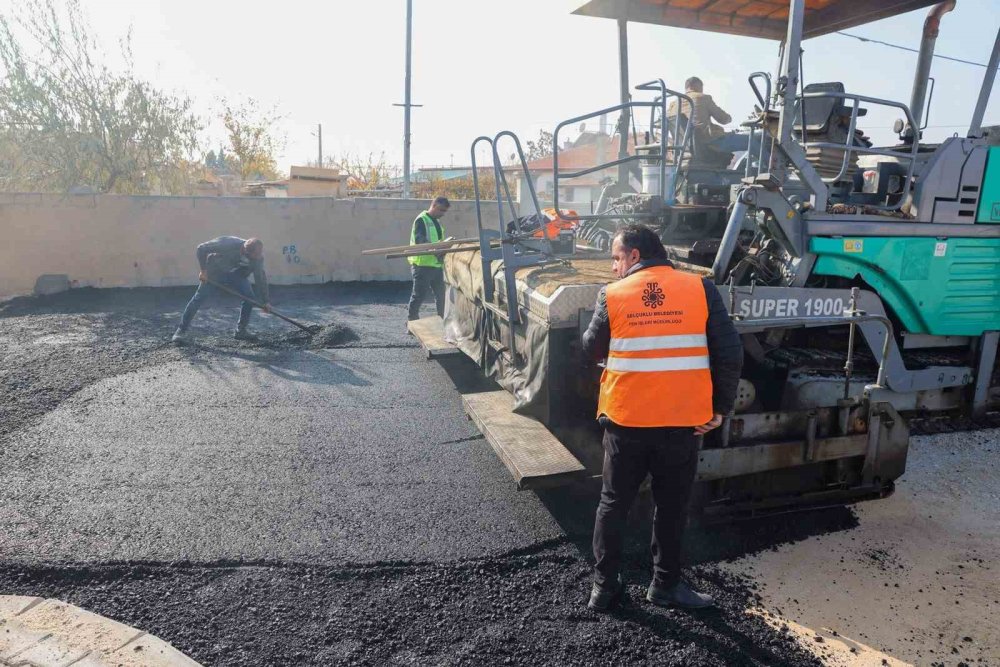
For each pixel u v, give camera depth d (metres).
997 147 4.12
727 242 3.59
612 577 2.78
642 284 2.66
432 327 6.74
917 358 4.40
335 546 3.20
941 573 3.26
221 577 2.94
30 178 12.32
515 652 2.54
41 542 3.15
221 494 3.71
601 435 3.80
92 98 12.58
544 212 4.95
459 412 5.11
